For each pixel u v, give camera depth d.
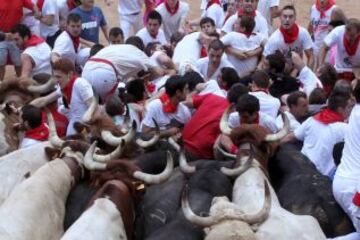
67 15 15.91
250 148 9.48
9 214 8.27
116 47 12.29
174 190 9.38
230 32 14.61
